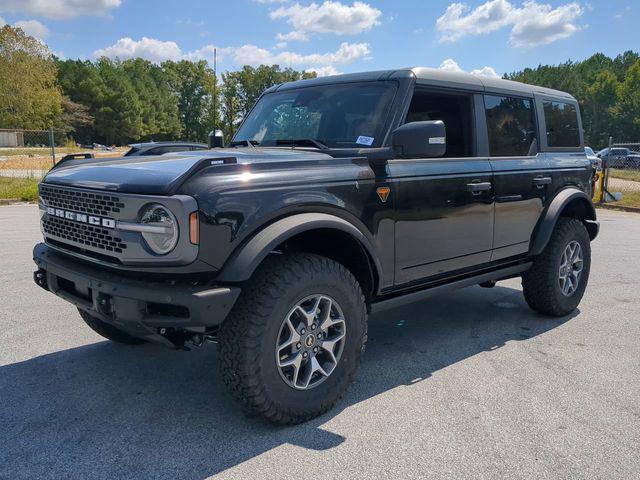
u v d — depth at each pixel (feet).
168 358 13.42
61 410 10.71
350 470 8.72
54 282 11.10
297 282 9.72
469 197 13.26
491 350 14.20
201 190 8.86
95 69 331.57
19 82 218.18
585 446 9.48
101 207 9.67
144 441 9.59
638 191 60.44
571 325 16.31
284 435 9.82
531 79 349.82
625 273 23.29
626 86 254.06
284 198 9.70
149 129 340.18
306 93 13.98
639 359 13.57
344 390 10.78
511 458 9.09
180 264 8.78
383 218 11.37
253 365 9.36
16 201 47.29
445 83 13.20
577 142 17.80
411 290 12.75
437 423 10.27
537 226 15.66
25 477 8.50
